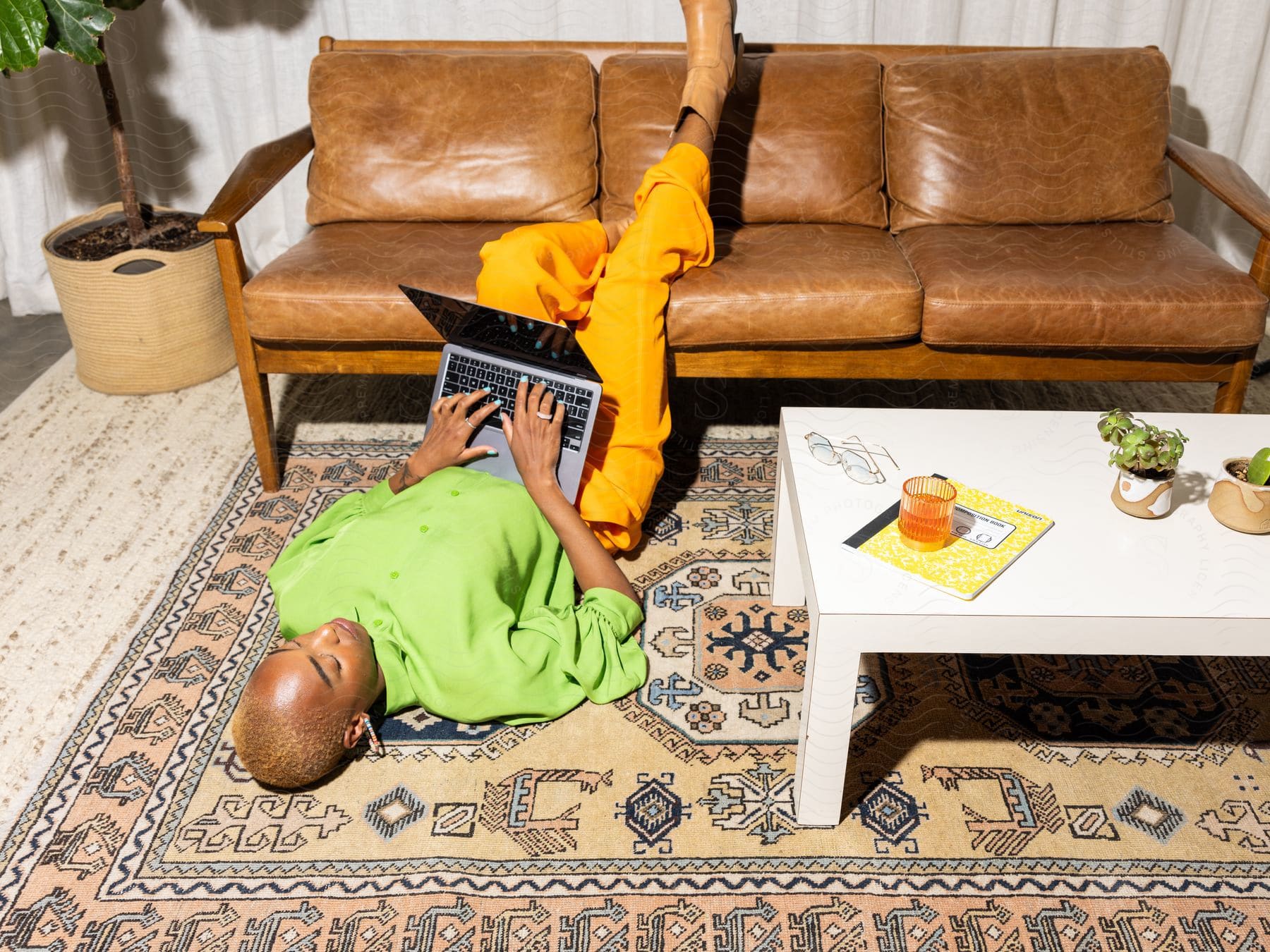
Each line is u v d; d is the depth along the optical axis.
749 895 1.36
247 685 1.44
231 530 2.08
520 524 1.70
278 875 1.39
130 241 2.55
